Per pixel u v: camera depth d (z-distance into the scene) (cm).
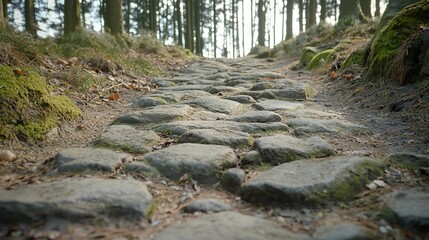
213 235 163
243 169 259
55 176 235
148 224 183
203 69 993
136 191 204
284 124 360
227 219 180
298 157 268
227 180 238
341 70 658
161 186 230
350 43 805
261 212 200
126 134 329
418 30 477
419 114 374
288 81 646
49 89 413
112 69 688
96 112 452
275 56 1459
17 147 297
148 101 486
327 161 248
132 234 170
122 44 1055
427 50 436
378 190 218
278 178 222
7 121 310
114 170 245
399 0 636
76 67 585
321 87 619
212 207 201
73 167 242
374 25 955
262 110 442
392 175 239
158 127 354
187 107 440
